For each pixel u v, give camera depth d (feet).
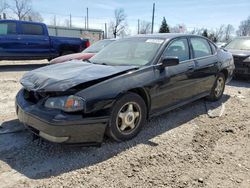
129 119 12.67
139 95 13.08
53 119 10.54
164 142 12.96
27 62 45.85
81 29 101.55
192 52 16.89
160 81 13.82
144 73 13.24
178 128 14.73
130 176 10.12
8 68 37.81
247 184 9.90
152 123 15.28
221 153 12.15
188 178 10.14
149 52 14.60
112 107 11.73
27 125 11.82
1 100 19.24
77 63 14.57
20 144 12.30
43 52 38.50
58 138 10.68
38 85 11.46
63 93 10.98
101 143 11.93
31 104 11.80
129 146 12.39
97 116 11.23
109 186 9.50
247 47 31.50
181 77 15.25
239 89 25.27
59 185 9.46
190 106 18.70
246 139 13.69
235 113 17.58
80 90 11.07
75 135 10.89
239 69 28.40
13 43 35.68
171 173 10.43
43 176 9.95
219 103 19.76
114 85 11.86
